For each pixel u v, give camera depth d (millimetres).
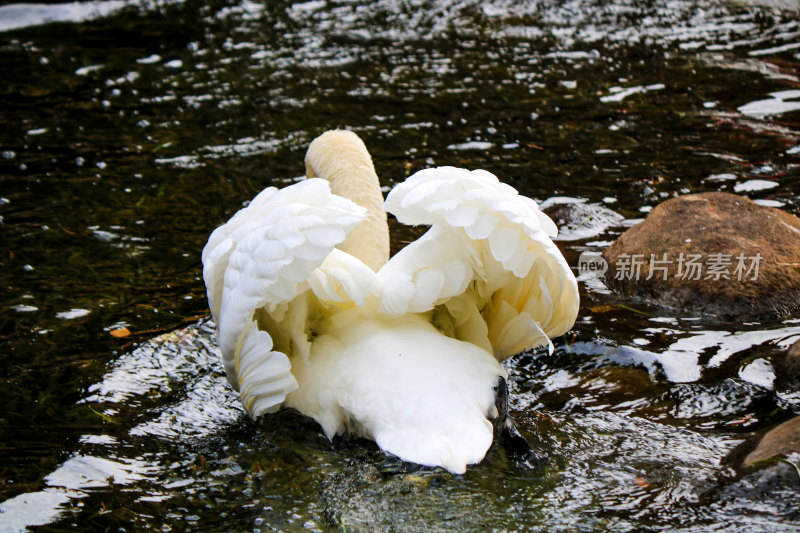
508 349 5488
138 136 10773
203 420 5477
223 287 4953
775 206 8266
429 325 5160
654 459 4742
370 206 6254
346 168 6359
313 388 4961
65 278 7539
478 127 10750
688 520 4156
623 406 5473
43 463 5035
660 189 8859
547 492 4418
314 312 5254
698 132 10289
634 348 6152
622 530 4102
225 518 4426
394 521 4238
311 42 14172
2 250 8062
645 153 9789
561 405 5516
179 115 11398
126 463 5008
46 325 6762
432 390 4637
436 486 4465
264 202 4984
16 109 11617
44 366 6188
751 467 4461
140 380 5996
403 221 4984
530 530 4125
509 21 15078
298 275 4547
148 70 13031
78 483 4812
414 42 14164
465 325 5359
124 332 6648
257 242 4641
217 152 10258
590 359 6090
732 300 6699
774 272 6824
